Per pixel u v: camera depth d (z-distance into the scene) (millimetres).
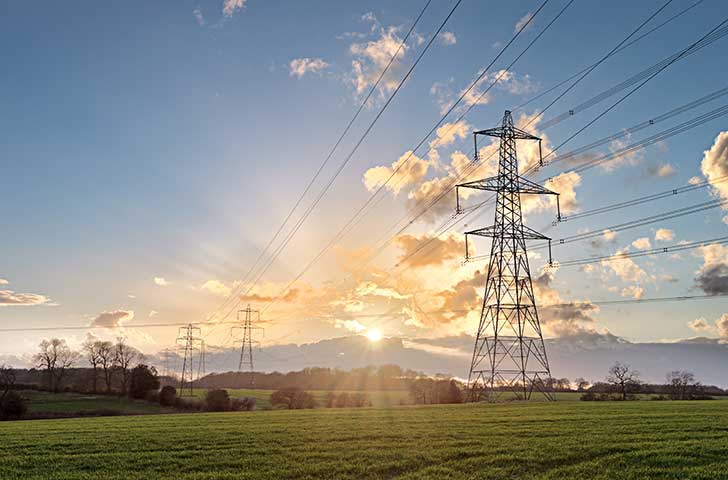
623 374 125000
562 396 118000
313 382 171625
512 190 74625
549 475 25391
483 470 26859
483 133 73875
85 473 28141
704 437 34469
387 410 65312
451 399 104375
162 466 29625
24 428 54844
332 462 29328
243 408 108250
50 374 141375
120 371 141375
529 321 77500
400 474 26984
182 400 117375
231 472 27734
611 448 30828
